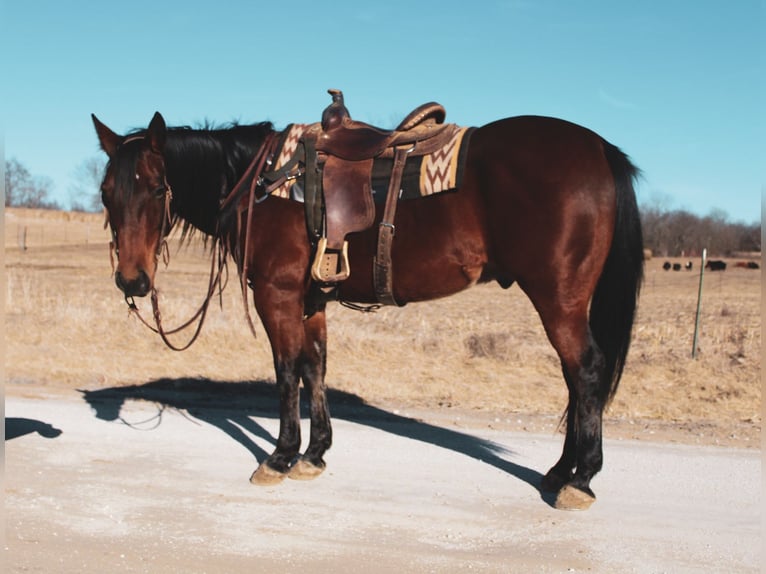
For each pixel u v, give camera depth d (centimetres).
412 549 411
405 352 1075
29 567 375
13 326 1166
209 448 605
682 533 438
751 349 1088
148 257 507
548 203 443
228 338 1114
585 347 454
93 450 590
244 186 534
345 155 495
